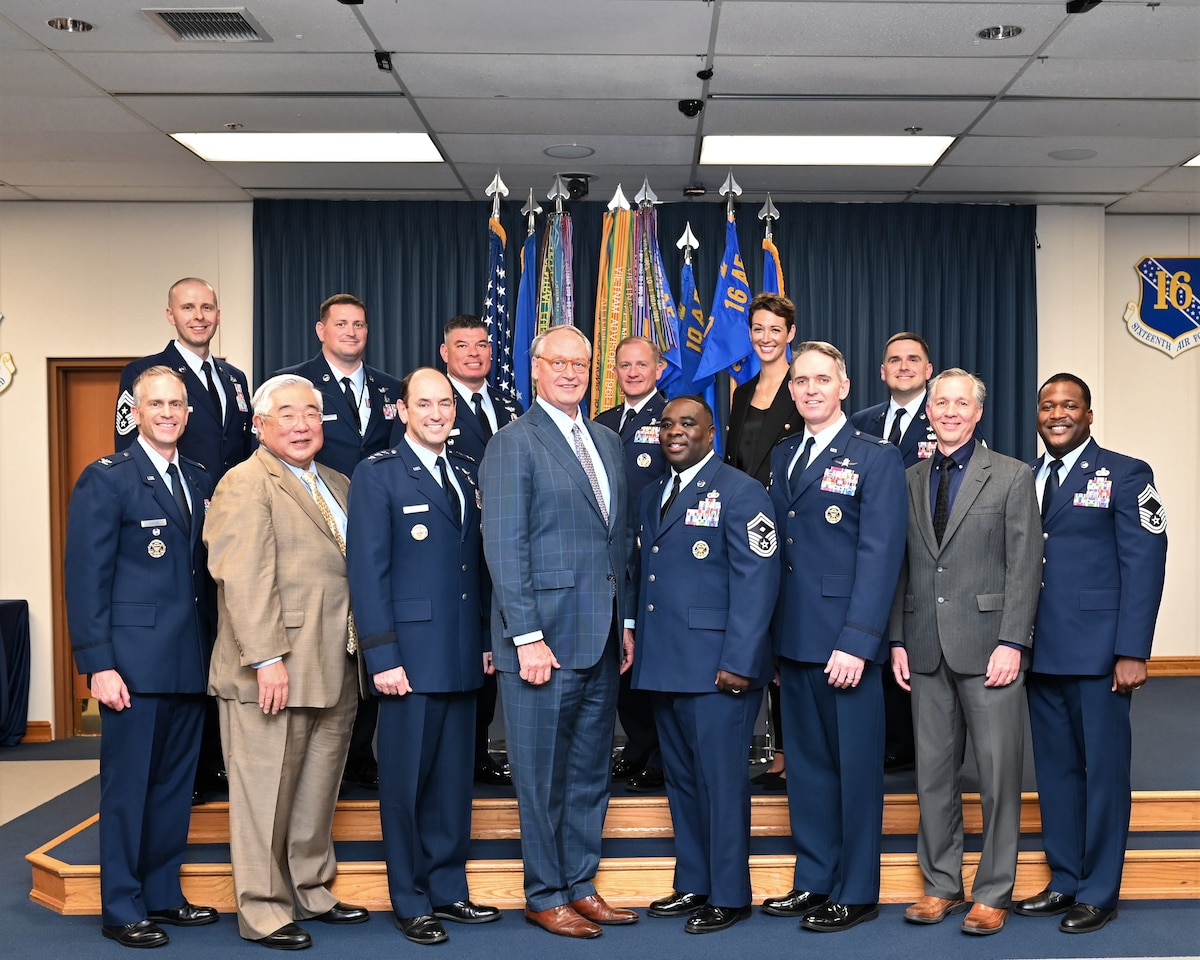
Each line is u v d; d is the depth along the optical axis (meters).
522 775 3.41
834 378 3.51
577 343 3.46
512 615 3.31
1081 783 3.59
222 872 3.68
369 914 3.60
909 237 6.96
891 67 4.78
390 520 3.43
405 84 4.97
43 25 4.32
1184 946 3.30
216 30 4.39
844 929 3.41
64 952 3.33
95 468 3.44
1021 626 3.40
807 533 3.51
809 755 3.56
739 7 4.17
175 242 6.90
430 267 6.88
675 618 3.45
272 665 3.30
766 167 6.21
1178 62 4.70
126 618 3.42
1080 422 3.59
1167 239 7.49
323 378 4.27
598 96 5.11
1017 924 3.47
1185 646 7.55
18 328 6.89
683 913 3.54
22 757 6.35
